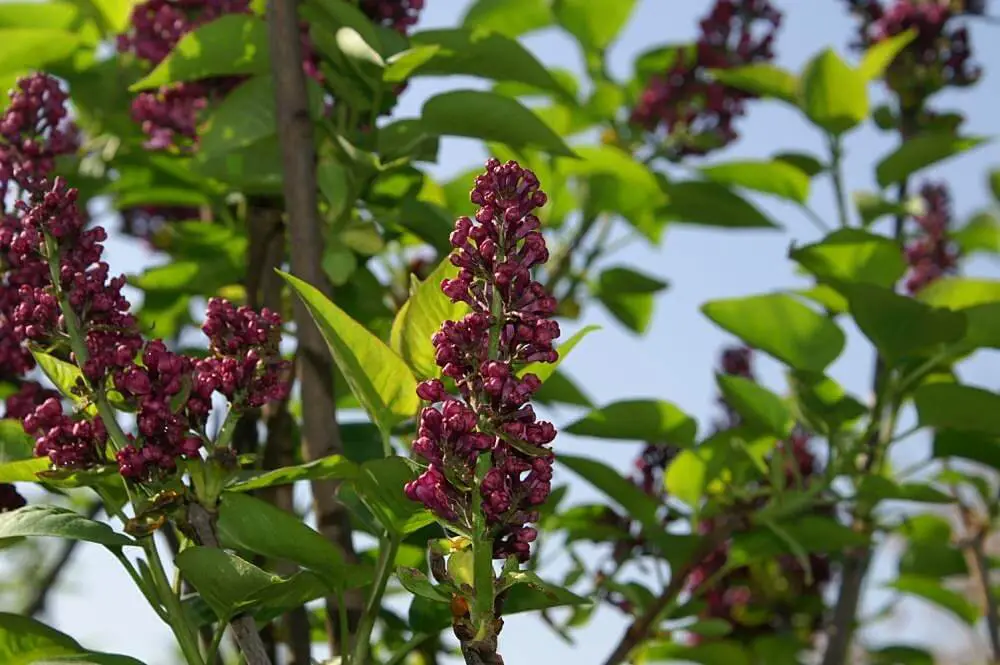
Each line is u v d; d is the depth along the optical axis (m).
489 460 0.89
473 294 0.90
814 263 1.15
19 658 0.94
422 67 1.08
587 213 1.28
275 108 1.06
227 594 0.92
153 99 1.13
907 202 1.39
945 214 1.44
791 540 1.12
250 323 0.92
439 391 0.89
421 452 0.88
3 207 0.99
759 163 1.25
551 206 1.32
